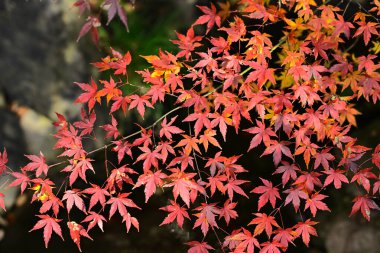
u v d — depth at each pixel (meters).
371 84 2.86
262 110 2.63
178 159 2.67
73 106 4.22
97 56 4.32
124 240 4.36
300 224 2.67
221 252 4.34
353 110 3.37
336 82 3.27
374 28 2.88
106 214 4.51
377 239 4.20
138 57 4.30
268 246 2.66
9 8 4.19
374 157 2.77
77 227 2.70
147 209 4.55
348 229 4.33
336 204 4.50
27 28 4.21
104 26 4.37
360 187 4.47
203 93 3.82
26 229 4.29
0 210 4.23
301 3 2.99
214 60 2.69
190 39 2.77
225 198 4.62
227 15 3.74
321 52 2.65
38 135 4.26
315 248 4.41
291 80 3.78
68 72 4.24
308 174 2.63
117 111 4.30
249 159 4.68
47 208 2.65
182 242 4.38
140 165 4.52
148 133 2.75
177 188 2.62
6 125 4.22
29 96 4.29
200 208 2.69
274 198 2.63
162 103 4.41
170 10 4.45
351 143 2.74
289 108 2.60
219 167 2.71
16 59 4.23
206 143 2.71
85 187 4.39
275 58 4.44
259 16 2.73
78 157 2.70
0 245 4.21
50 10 4.21
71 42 4.23
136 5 4.46
